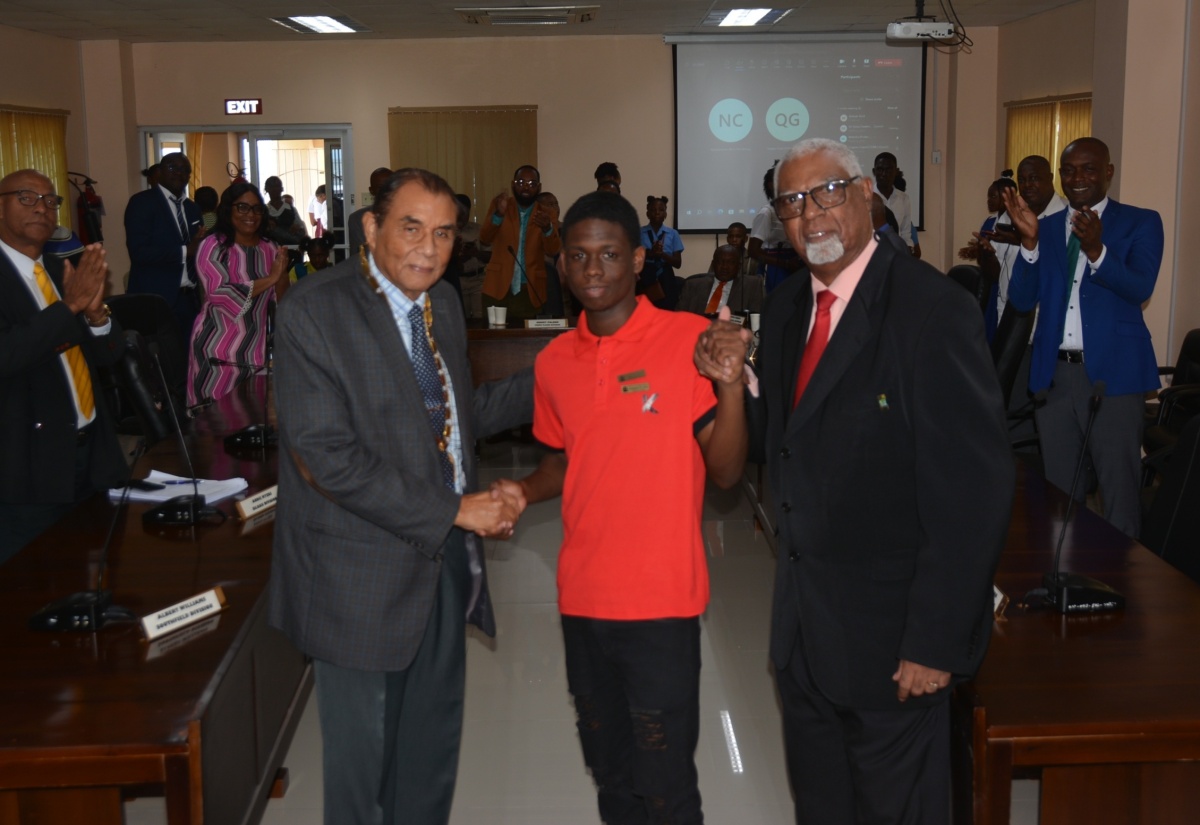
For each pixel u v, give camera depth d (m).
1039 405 3.87
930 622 1.70
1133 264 3.68
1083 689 1.89
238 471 3.40
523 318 6.49
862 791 1.89
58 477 3.18
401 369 1.96
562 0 9.09
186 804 1.80
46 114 10.22
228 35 10.65
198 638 2.17
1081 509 2.93
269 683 2.48
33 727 1.82
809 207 1.77
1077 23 9.27
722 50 10.98
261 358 4.69
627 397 1.96
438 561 2.02
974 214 11.09
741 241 7.56
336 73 11.15
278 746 2.60
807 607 1.87
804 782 2.03
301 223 10.98
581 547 2.01
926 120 11.17
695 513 2.00
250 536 2.78
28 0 8.68
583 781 2.82
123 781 1.79
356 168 11.30
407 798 2.21
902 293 1.75
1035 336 3.87
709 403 1.97
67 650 2.12
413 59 11.11
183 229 8.06
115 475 3.38
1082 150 3.64
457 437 2.13
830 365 1.79
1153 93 6.95
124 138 10.99
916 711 1.83
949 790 1.89
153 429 3.68
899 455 1.77
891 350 1.74
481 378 6.27
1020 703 1.85
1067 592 2.22
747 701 3.23
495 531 1.98
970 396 1.68
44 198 3.09
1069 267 3.78
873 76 11.03
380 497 1.89
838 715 1.95
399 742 2.19
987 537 1.67
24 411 3.15
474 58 11.11
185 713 1.87
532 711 3.21
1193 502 2.79
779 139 11.12
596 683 2.10
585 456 1.99
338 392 1.92
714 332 1.85
